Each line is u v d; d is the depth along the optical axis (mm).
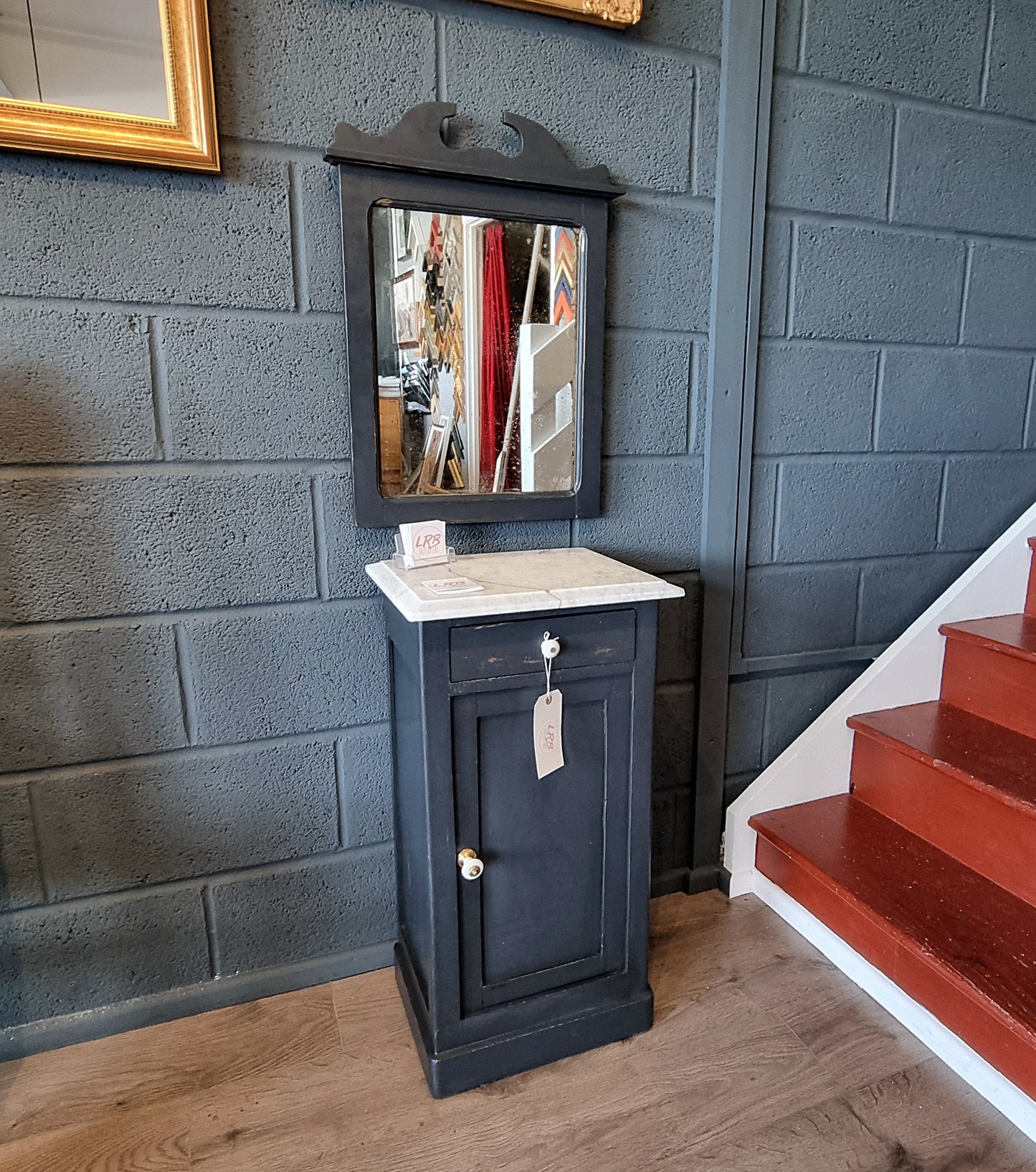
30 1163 1009
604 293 1271
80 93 968
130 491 1100
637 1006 1214
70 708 1127
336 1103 1102
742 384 1417
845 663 1672
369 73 1095
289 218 1100
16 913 1151
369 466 1187
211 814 1236
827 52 1354
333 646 1260
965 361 1625
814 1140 1038
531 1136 1047
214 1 1009
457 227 1161
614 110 1237
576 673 1066
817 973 1364
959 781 1312
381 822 1352
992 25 1474
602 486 1367
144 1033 1232
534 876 1117
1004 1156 1011
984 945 1132
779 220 1389
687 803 1586
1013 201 1583
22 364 1021
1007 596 1712
